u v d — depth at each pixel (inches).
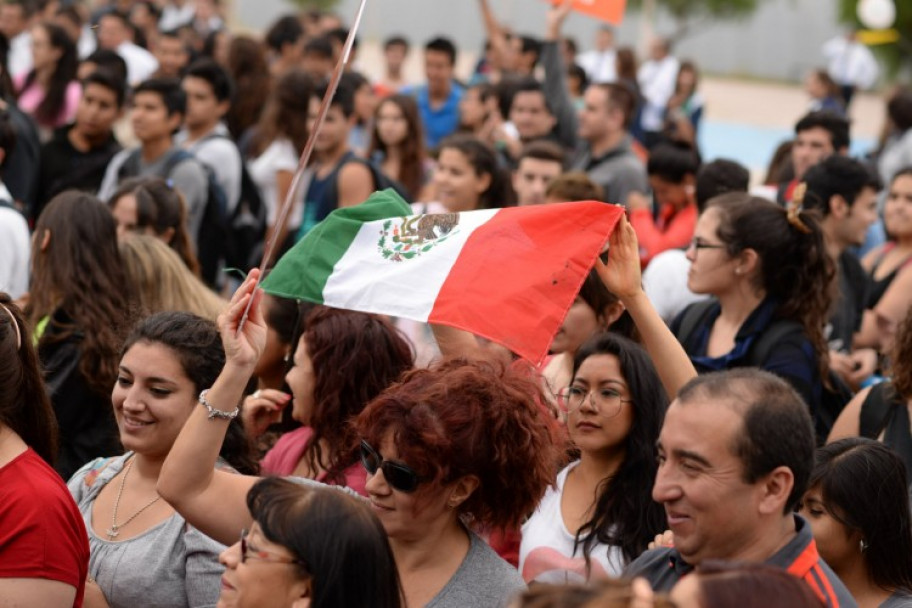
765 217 335.6
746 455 186.7
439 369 219.1
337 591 172.1
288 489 179.0
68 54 669.3
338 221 266.1
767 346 331.9
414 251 255.0
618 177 553.3
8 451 223.8
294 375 281.7
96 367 322.0
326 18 1151.0
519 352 237.5
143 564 240.7
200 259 524.4
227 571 179.2
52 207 335.3
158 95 527.8
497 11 2509.8
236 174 572.1
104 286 331.9
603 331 305.1
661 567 206.5
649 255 486.0
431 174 658.8
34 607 213.6
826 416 345.7
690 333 354.3
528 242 245.6
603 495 260.5
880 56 1962.4
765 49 2591.0
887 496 237.6
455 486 211.5
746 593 144.9
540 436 215.8
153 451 247.0
